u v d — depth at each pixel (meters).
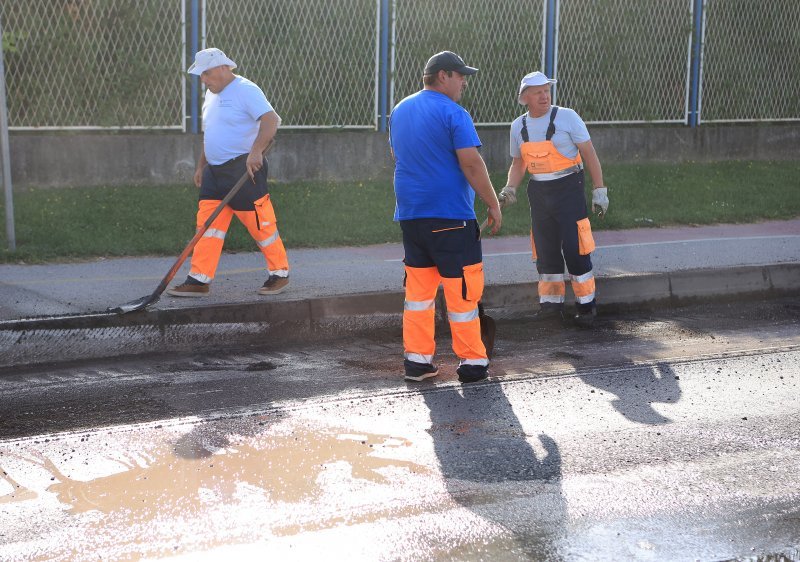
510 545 3.92
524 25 14.35
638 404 5.75
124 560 3.74
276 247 7.66
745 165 15.05
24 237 9.43
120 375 6.33
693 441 5.13
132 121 12.42
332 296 7.64
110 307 7.16
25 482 4.47
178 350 7.07
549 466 4.75
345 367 6.57
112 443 4.96
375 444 5.00
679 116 15.57
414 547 3.88
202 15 12.55
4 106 8.78
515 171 7.88
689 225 11.52
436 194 5.89
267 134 7.39
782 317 8.27
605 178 13.52
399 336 7.56
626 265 9.04
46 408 5.62
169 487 4.42
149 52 12.36
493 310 8.27
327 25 13.25
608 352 7.00
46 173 11.71
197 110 12.63
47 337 6.74
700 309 8.62
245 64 12.92
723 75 15.77
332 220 10.82
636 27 15.07
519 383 6.14
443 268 6.00
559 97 14.81
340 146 13.06
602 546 3.94
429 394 5.89
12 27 11.77
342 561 3.76
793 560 3.86
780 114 16.30
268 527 4.03
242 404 5.69
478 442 5.06
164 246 9.36
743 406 5.74
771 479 4.64
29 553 3.79
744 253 9.71
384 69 13.55
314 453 4.86
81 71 12.10
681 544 3.97
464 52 14.06
